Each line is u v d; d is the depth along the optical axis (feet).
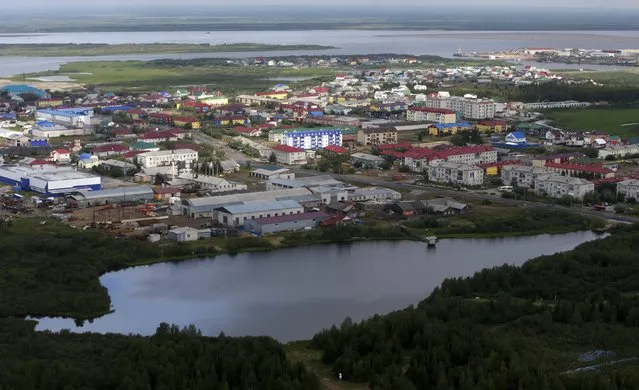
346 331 421.18
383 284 557.33
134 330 473.67
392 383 362.94
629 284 510.99
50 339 433.07
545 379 357.41
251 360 387.96
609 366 395.14
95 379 368.68
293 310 506.48
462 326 428.56
